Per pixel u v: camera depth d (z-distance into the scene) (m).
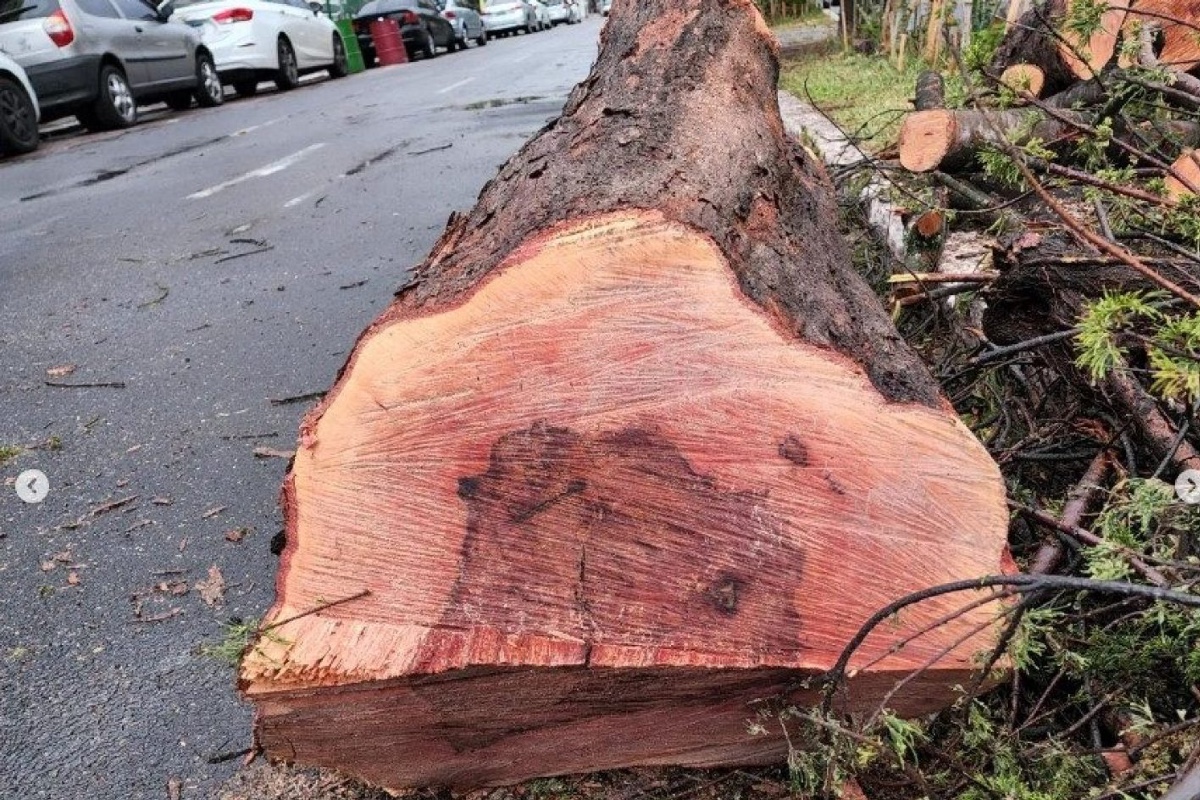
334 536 1.50
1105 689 1.62
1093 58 3.55
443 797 1.77
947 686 1.50
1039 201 3.13
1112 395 2.08
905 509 1.46
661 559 1.44
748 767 1.73
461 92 12.02
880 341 1.84
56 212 6.54
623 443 1.45
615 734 1.61
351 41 18.06
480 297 1.50
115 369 3.83
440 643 1.43
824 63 9.77
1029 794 1.34
